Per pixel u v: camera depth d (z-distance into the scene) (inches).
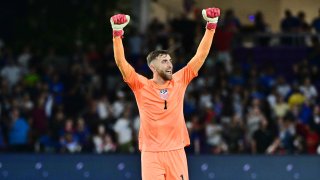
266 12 2655.0
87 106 2117.4
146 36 2487.7
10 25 2635.3
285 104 2128.4
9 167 1875.0
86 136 1995.6
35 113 2023.9
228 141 1991.9
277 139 1974.7
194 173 1876.2
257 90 2201.0
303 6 2687.0
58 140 1996.8
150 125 957.8
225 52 2439.7
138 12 2566.4
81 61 2409.0
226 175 1875.0
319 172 1866.4
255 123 1988.2
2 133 2015.3
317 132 2003.0
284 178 1871.3
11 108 2055.9
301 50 2608.3
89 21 2623.0
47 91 2148.1
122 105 2091.5
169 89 960.3
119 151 1979.6
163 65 953.5
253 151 1974.7
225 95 2140.7
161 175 955.3
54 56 2453.2
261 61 2591.0
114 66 2379.4
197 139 1974.7
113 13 2623.0
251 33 2586.1
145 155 959.6
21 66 2343.8
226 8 2551.7
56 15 2635.3
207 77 2251.5
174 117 959.6
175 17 2581.2
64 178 1878.7
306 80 2260.1
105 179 1878.7
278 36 2598.4
